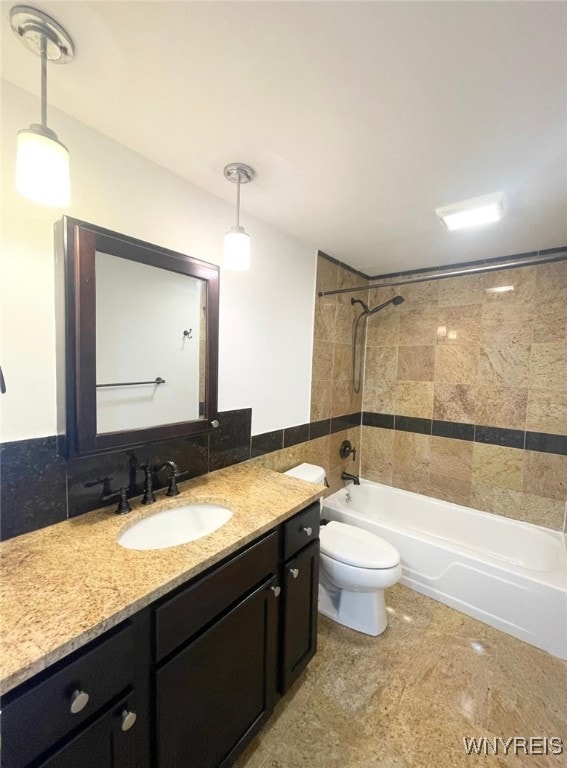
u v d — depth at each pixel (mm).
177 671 896
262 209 1692
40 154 790
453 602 1983
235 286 1715
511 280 2305
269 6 715
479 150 1192
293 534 1328
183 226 1440
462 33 760
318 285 2322
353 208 1663
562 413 2158
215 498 1375
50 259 1052
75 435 1049
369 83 909
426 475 2713
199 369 1483
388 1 696
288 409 2152
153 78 915
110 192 1192
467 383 2496
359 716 1348
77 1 711
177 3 712
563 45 775
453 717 1348
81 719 700
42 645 637
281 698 1389
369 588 1703
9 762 606
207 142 1193
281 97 970
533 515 2285
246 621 1123
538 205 1585
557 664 1604
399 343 2803
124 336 1225
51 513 1088
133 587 812
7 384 987
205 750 1008
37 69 894
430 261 2492
